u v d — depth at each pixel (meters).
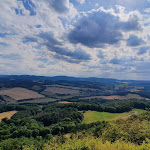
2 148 45.72
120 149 17.66
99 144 19.77
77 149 20.31
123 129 28.92
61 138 34.84
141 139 21.97
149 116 40.97
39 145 42.16
